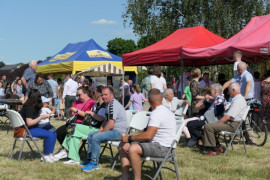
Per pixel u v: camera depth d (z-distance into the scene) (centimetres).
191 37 1168
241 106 669
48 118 651
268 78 970
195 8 2170
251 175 518
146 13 2281
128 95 1548
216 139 680
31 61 951
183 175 517
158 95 450
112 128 550
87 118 601
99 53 1769
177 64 1490
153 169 498
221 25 2112
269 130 965
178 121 484
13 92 1723
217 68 2073
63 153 616
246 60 1309
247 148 741
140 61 1179
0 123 1261
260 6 2098
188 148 733
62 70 1716
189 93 900
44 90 912
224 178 503
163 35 2244
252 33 986
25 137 594
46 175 516
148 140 435
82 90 642
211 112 715
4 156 652
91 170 542
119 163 598
